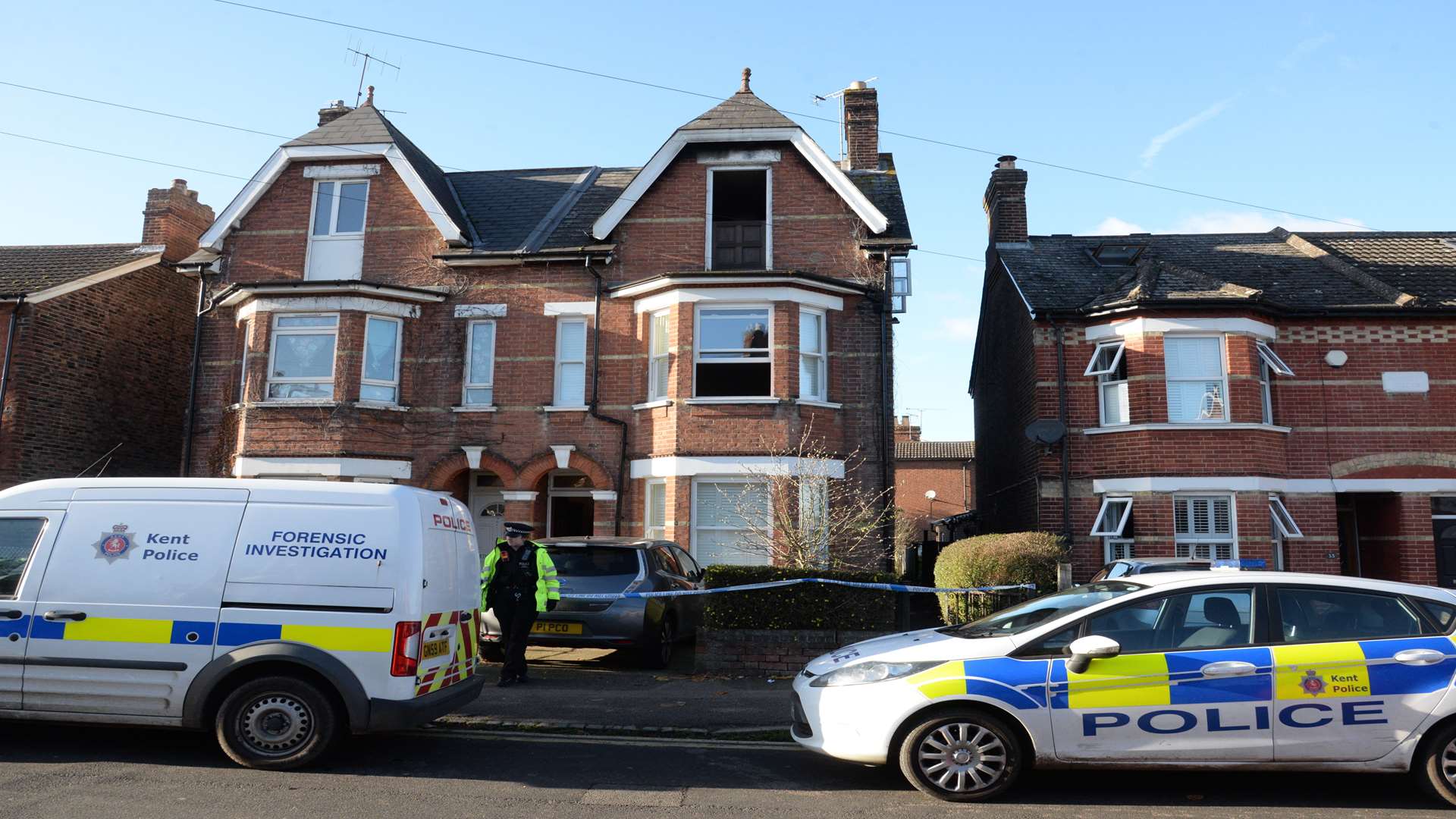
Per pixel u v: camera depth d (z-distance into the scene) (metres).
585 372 16.23
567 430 15.95
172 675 6.50
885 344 15.80
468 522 7.98
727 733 7.85
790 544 13.73
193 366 16.78
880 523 14.96
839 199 16.38
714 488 15.14
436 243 16.77
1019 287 17.31
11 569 6.75
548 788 6.23
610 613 10.77
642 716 8.39
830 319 15.85
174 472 19.81
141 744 7.14
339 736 6.66
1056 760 5.96
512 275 16.56
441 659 7.03
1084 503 15.95
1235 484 15.18
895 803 5.96
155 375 19.30
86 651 6.55
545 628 10.80
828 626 10.56
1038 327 16.55
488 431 16.11
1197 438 15.37
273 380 15.81
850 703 6.24
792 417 14.95
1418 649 5.95
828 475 14.89
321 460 15.33
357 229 17.03
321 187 17.25
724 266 16.62
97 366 17.73
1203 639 6.09
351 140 17.05
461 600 7.54
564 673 10.75
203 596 6.61
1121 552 15.66
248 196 17.05
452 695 7.07
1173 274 16.23
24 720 7.18
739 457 14.86
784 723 8.16
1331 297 16.61
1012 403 19.27
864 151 18.92
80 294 17.34
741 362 15.32
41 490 6.95
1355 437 16.00
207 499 6.84
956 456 45.62
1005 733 6.00
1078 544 15.81
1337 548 15.63
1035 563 11.38
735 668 10.53
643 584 11.02
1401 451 15.91
